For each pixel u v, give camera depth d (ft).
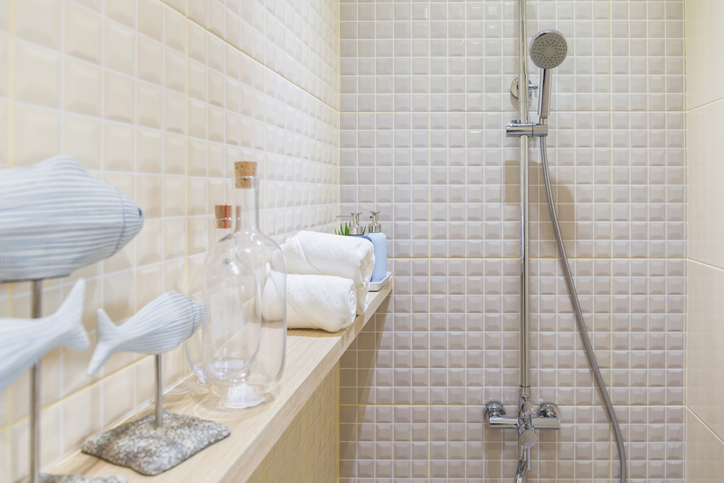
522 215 4.19
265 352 1.53
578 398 4.39
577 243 4.36
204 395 1.66
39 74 1.15
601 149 4.31
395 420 4.50
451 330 4.44
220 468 1.19
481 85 4.33
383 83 4.38
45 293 1.18
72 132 1.25
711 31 3.84
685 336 4.33
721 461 3.77
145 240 1.56
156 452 1.19
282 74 2.77
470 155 4.37
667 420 4.38
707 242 3.97
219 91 2.01
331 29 4.05
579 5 4.26
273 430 1.47
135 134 1.50
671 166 4.30
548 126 4.16
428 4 4.34
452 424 4.46
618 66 4.27
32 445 1.00
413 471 4.50
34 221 0.95
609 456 4.39
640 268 4.35
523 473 4.21
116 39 1.41
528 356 4.20
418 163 4.40
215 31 1.97
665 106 4.28
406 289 4.45
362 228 3.45
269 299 1.53
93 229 1.08
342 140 4.42
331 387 4.17
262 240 1.55
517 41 4.30
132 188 1.49
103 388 1.39
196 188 1.85
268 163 2.56
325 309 2.24
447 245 4.42
